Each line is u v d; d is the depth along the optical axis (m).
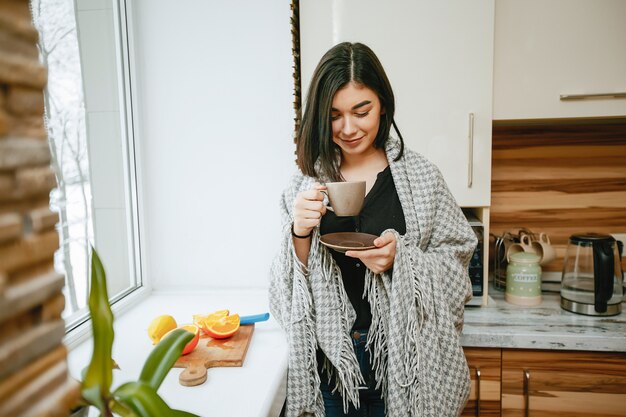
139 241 1.58
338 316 1.01
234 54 1.54
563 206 1.74
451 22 1.36
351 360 0.99
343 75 0.93
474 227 1.50
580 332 1.32
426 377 0.96
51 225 0.26
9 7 0.23
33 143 0.24
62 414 0.26
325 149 1.03
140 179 1.56
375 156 1.12
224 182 1.60
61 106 1.22
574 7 1.37
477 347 1.37
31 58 0.24
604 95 1.37
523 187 1.75
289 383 0.99
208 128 1.58
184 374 0.87
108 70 1.45
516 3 1.38
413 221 1.05
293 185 1.14
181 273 1.64
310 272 1.02
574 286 1.49
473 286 1.54
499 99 1.42
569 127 1.71
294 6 1.41
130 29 1.50
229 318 1.11
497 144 1.75
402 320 0.95
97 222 1.38
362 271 1.04
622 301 1.59
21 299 0.23
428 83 1.39
